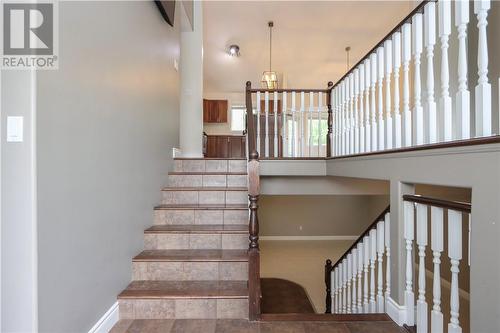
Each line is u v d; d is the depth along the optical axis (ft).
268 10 16.25
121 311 6.37
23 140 4.02
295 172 12.05
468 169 4.07
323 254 21.84
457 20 4.48
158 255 7.52
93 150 5.47
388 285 6.61
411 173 5.56
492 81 7.03
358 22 17.35
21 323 4.03
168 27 10.93
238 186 10.93
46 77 4.24
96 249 5.57
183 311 6.40
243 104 28.22
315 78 25.40
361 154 8.03
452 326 4.61
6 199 4.03
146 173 8.45
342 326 6.04
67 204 4.71
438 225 4.96
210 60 22.30
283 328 5.98
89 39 5.32
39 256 4.10
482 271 3.84
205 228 8.45
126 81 6.99
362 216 26.11
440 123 4.90
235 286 6.90
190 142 15.69
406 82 5.94
